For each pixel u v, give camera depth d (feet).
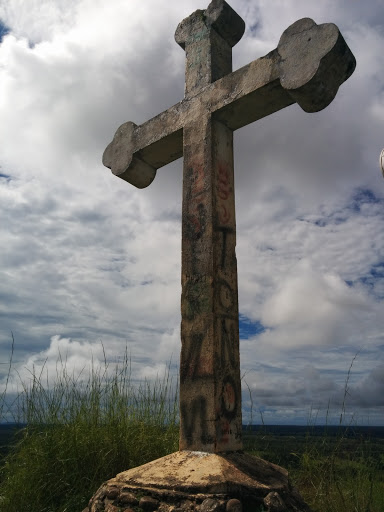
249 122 9.66
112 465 10.30
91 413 11.42
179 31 10.93
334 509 9.18
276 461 10.89
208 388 7.82
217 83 9.56
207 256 8.55
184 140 9.77
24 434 10.71
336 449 10.93
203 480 6.69
